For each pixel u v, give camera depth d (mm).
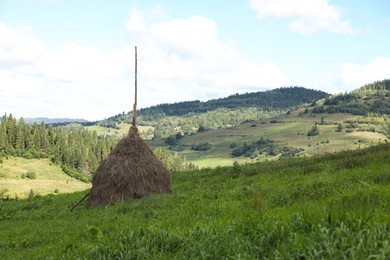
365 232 5652
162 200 18375
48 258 8406
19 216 23047
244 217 8062
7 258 10680
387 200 8633
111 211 17938
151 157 22109
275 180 19328
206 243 6480
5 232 17219
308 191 12969
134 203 18609
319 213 6855
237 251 5949
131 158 21516
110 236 8453
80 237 11094
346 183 12984
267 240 6188
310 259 5098
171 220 11344
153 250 6664
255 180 21172
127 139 22156
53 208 24609
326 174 17141
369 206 8180
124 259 6480
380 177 13016
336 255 5055
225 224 7789
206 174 30969
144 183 21219
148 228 7805
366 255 4910
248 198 15188
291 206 10609
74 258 7309
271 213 8922
